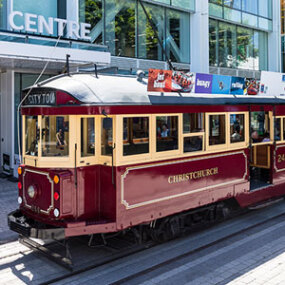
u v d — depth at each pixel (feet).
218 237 23.06
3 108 42.83
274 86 29.32
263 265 18.70
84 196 18.48
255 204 27.32
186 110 21.15
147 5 50.72
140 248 21.03
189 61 56.70
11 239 22.68
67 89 18.04
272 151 28.30
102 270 18.30
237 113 24.76
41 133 18.56
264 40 69.62
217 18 59.06
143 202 19.19
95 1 45.24
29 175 19.57
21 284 16.75
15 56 33.24
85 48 39.24
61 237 17.17
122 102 18.12
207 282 16.92
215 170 23.25
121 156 18.16
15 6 40.11
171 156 20.48
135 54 49.55
